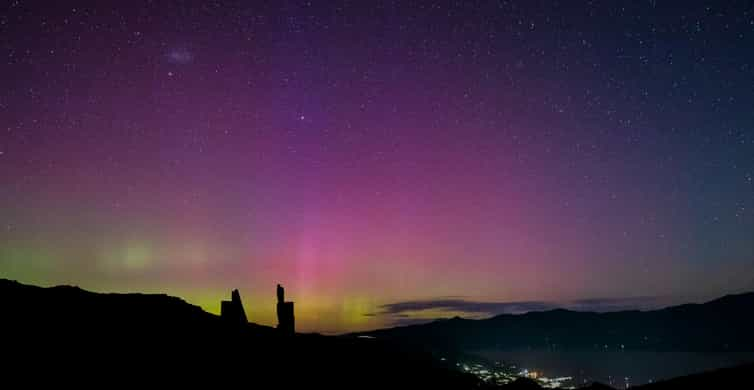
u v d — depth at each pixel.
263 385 22.78
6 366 19.25
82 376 19.75
